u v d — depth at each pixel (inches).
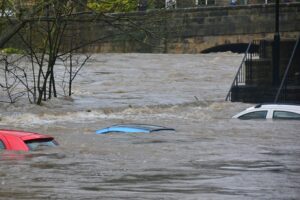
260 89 2378.2
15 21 2121.1
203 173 821.9
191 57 4822.8
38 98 2112.5
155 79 3393.2
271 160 938.1
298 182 759.7
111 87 2965.1
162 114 1909.4
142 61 4473.4
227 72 3777.1
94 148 1054.4
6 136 1040.2
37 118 1780.3
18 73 3051.2
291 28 4980.3
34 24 2150.6
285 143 1163.3
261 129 1378.0
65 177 791.1
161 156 975.0
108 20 2076.8
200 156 978.7
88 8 2021.4
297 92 2333.9
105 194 690.2
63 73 3427.7
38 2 2041.1
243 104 2190.0
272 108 1567.4
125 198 669.3
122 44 5137.8
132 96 2571.4
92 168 856.3
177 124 1577.3
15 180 770.2
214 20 5251.0
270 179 777.6
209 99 2465.6
